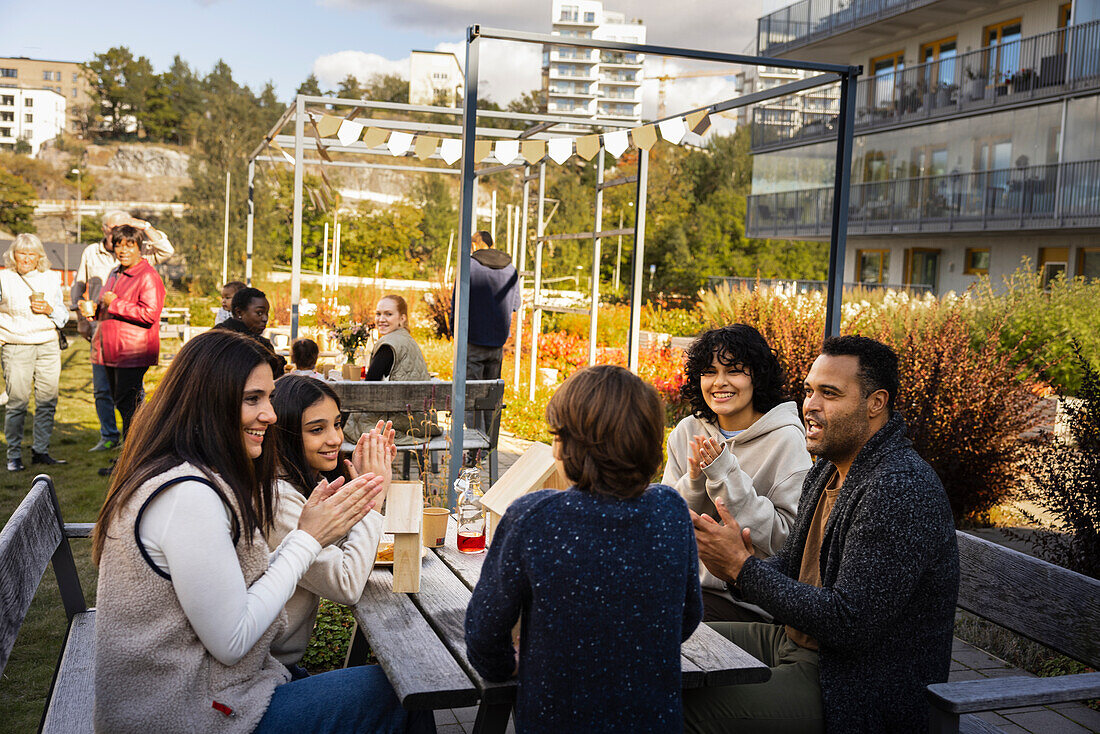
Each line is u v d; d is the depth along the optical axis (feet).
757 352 9.93
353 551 7.25
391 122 24.89
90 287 25.57
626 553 5.45
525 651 5.58
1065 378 38.42
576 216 115.75
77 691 7.77
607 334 57.11
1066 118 67.56
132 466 6.18
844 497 7.43
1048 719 11.25
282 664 7.25
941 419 20.44
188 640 6.02
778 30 93.97
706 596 9.79
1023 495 21.08
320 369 24.29
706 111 14.61
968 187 73.46
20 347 22.39
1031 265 72.84
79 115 224.33
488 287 24.44
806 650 7.76
